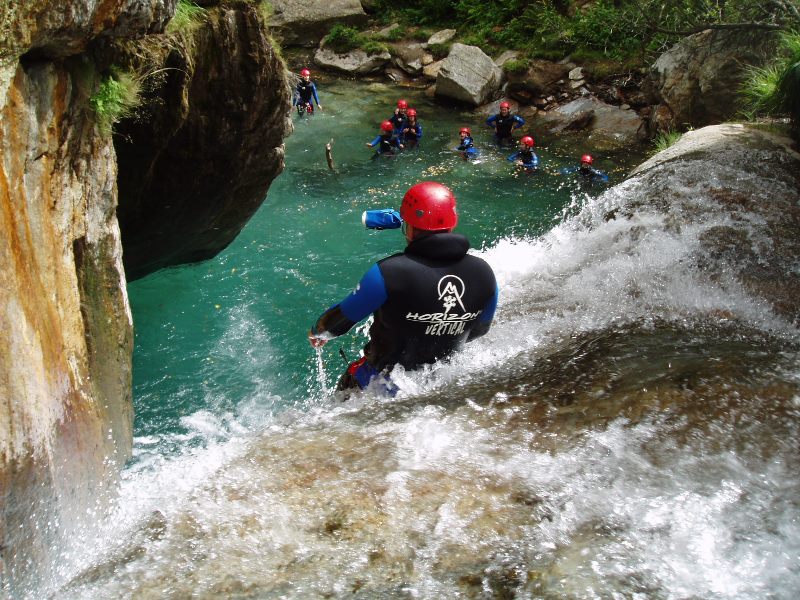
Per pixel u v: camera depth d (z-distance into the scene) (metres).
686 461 3.18
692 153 6.76
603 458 3.25
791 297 4.84
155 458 3.80
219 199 6.12
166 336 5.99
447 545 2.82
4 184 2.55
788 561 2.64
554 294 5.36
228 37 5.00
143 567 2.79
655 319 4.78
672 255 5.45
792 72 6.95
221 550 2.86
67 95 3.06
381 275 3.46
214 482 3.35
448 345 3.82
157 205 5.77
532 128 13.27
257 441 3.78
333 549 2.84
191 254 6.89
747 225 5.60
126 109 3.84
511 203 9.92
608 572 2.63
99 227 3.48
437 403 3.87
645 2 11.36
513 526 2.89
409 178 10.67
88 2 2.74
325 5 17.69
